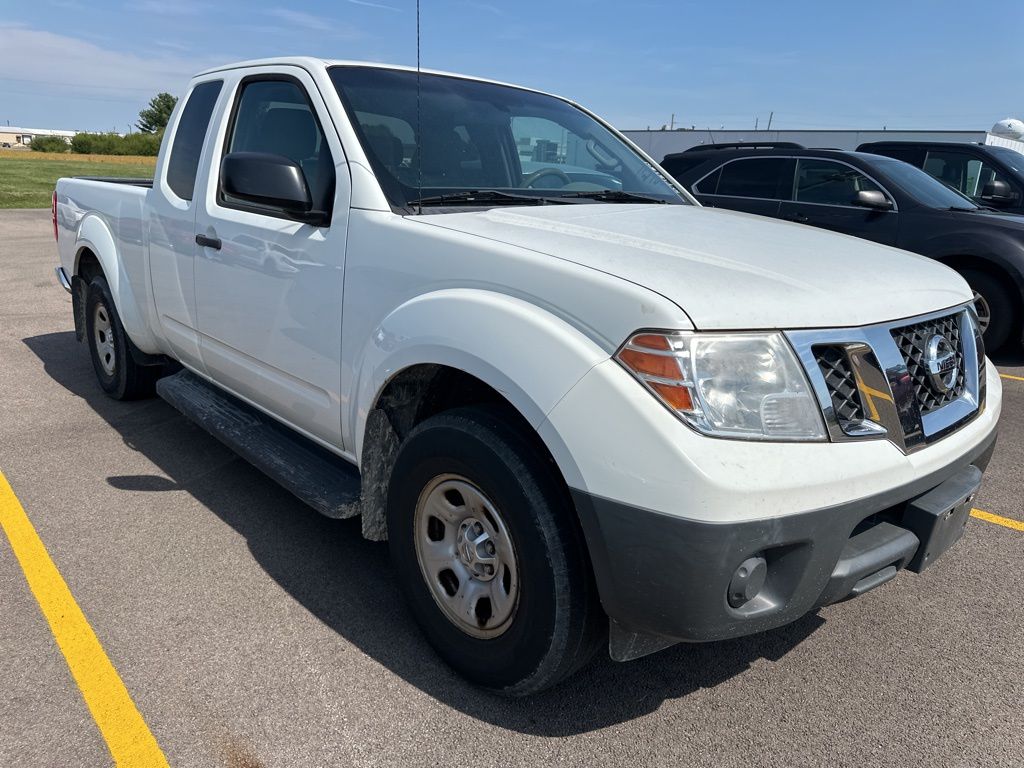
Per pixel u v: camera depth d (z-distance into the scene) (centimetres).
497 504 224
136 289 438
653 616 199
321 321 288
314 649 266
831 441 201
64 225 532
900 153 974
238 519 358
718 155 868
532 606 217
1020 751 234
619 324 198
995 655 282
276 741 223
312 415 306
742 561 190
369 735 227
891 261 262
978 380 264
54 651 258
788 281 218
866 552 215
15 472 399
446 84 347
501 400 251
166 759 215
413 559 257
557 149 356
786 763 225
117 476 399
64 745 218
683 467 185
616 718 240
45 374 577
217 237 346
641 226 269
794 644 285
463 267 237
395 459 272
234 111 360
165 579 305
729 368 193
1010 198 866
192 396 397
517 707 243
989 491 435
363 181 278
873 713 248
